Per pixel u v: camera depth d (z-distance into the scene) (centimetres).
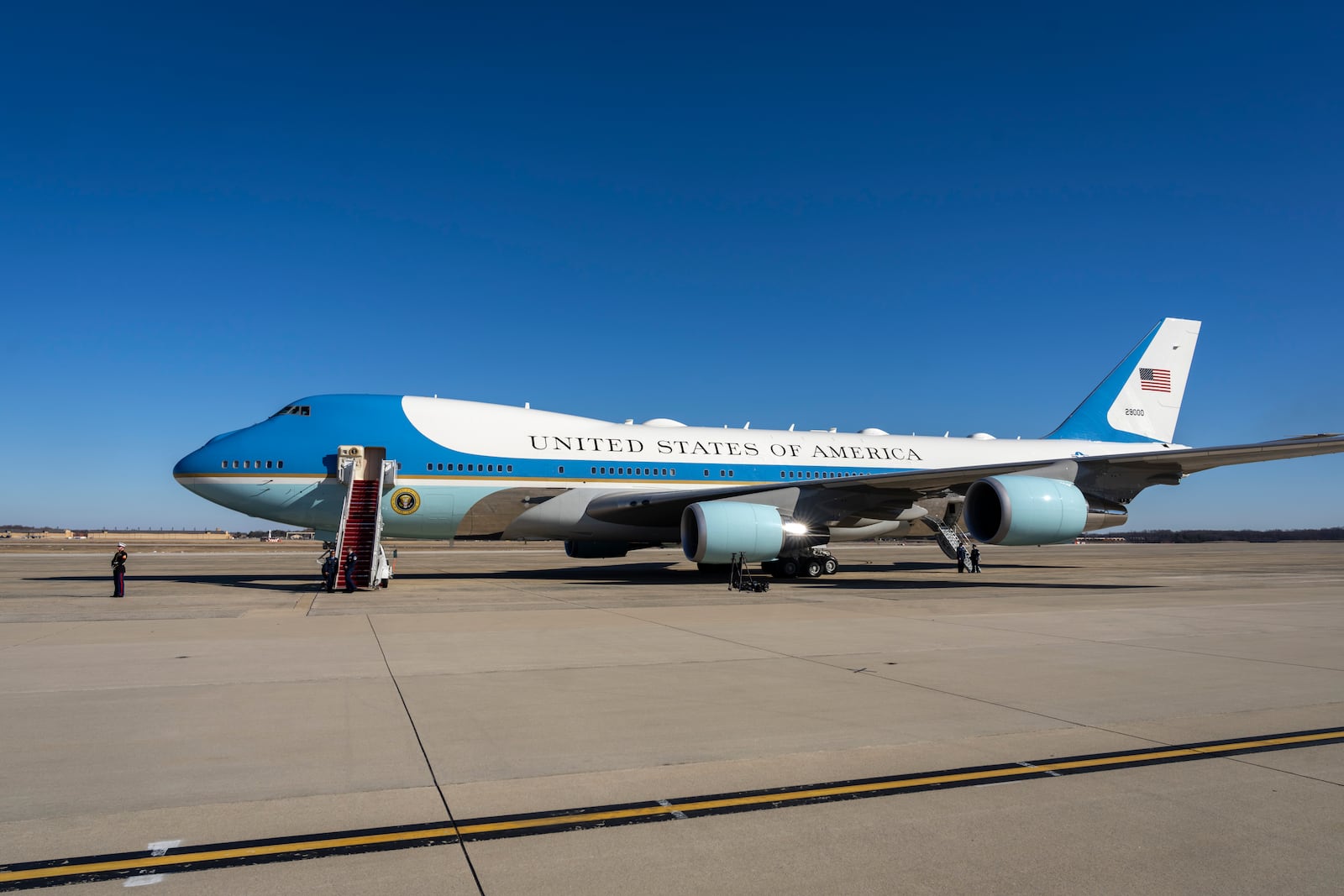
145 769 518
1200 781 507
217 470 1994
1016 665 893
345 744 577
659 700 719
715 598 1700
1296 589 1988
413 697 726
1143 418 3089
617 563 3228
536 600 1644
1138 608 1515
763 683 794
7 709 676
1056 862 388
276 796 471
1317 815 451
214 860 385
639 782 500
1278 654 974
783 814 450
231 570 2823
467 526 2158
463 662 904
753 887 360
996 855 396
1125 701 718
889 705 701
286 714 662
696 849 402
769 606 1521
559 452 2245
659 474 2341
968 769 527
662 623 1257
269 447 2019
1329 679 821
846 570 2748
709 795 477
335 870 375
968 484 2084
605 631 1167
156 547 6625
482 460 2152
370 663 891
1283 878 372
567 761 540
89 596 1712
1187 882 367
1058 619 1330
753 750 566
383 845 404
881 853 397
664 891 355
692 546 1988
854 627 1215
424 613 1387
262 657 930
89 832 417
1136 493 2083
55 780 497
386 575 1983
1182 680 813
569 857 391
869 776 513
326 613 1380
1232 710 688
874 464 2656
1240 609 1500
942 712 675
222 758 541
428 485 2094
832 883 364
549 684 783
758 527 1948
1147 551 5500
